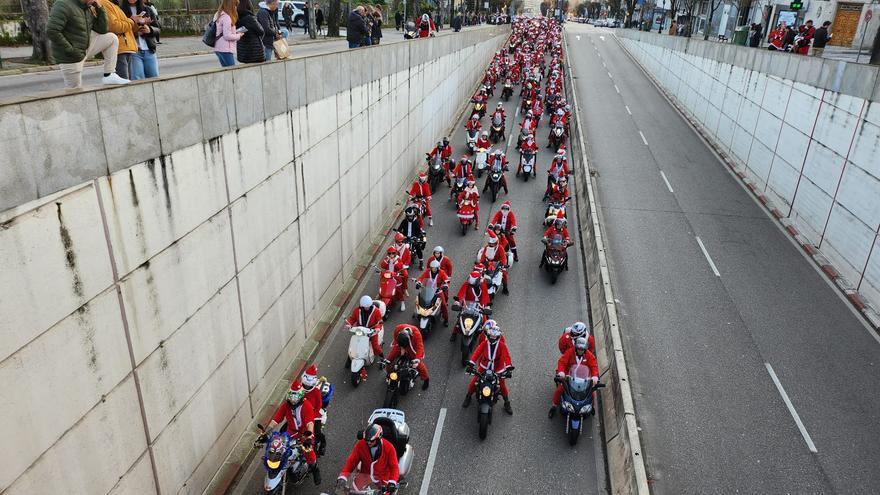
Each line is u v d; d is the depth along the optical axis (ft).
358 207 48.75
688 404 34.47
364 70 46.83
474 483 28.48
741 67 84.23
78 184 17.33
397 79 58.75
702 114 103.76
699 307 45.01
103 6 23.59
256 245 30.19
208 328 26.03
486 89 122.42
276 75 30.78
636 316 43.47
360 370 35.19
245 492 27.66
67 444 17.71
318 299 40.83
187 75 22.66
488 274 43.86
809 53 78.69
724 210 65.46
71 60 20.45
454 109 103.81
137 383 21.09
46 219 16.20
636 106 120.47
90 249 18.04
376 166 53.52
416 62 67.62
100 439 19.25
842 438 32.30
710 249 55.31
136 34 29.09
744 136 80.07
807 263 53.01
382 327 37.14
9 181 14.89
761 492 28.58
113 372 19.67
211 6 90.17
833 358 39.34
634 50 197.67
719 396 35.27
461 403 33.99
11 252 15.12
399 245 45.34
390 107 56.90
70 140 16.85
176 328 23.38
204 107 24.08
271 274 32.48
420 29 83.51
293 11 123.44
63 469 17.62
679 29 188.14
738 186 73.87
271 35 37.58
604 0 526.57
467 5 280.10
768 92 72.23
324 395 28.86
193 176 23.70
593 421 33.04
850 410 34.50
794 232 59.21
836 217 52.16
